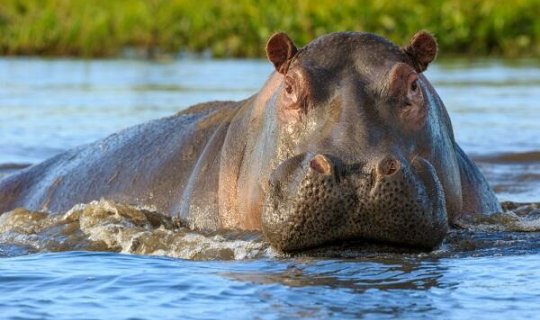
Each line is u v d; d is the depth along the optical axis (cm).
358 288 2520
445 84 9075
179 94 8138
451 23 13475
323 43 3120
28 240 3484
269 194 2892
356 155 2834
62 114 7162
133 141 4109
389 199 2741
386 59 3069
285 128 3052
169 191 3725
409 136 2973
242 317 2284
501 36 13388
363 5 13525
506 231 3284
